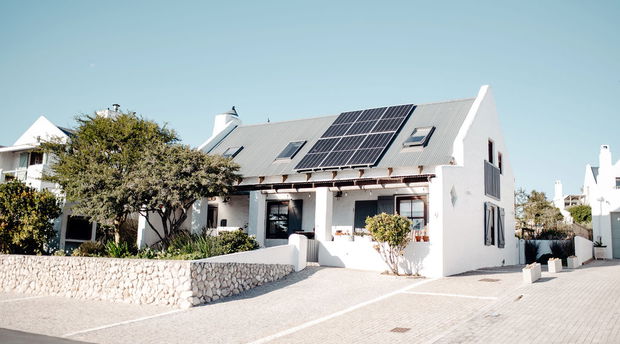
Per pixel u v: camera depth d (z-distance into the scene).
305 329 10.98
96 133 23.31
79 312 13.97
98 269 16.62
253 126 29.27
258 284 16.52
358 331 10.56
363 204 22.25
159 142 20.62
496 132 24.22
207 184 18.94
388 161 20.09
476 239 20.55
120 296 15.73
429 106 23.97
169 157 19.50
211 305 14.09
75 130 24.42
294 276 17.88
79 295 16.92
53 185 27.14
